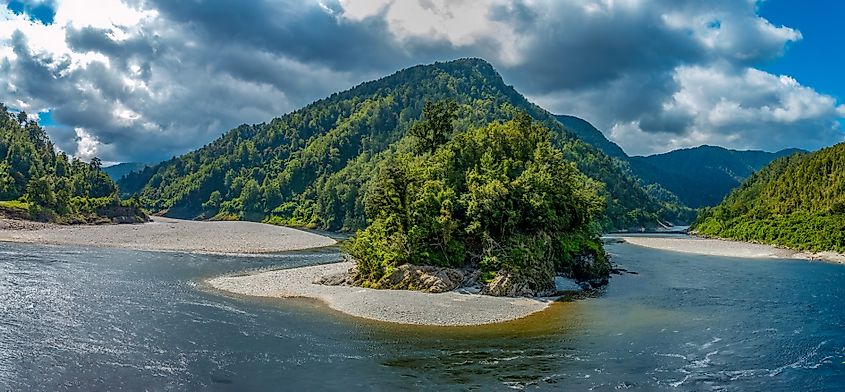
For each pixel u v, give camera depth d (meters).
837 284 72.31
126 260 79.19
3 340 35.94
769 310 53.81
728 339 42.62
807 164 171.00
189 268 74.38
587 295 61.31
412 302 52.84
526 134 81.94
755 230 154.25
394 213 65.19
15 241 100.00
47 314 43.47
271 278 66.62
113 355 34.06
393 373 32.78
